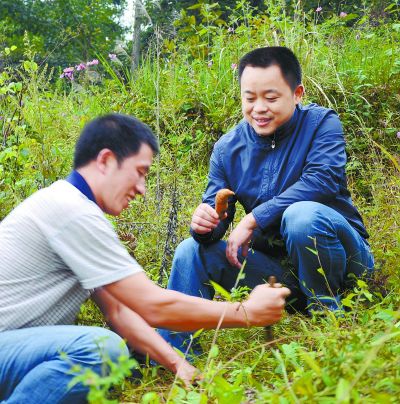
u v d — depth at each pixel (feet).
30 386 7.96
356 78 21.02
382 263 12.16
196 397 7.41
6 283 8.34
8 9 68.28
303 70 21.07
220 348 10.47
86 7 66.39
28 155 14.05
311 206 10.48
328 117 11.30
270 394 6.82
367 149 19.27
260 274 11.25
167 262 13.23
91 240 8.20
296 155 11.11
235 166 11.53
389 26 26.89
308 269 10.62
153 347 8.92
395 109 20.31
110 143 8.52
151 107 21.11
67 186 8.55
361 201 16.61
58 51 57.67
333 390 6.52
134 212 14.97
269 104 10.77
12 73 16.26
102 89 24.84
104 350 7.96
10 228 8.51
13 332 8.25
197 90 21.34
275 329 10.63
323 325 10.11
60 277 8.50
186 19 25.23
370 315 9.40
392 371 7.09
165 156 15.28
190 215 14.66
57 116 16.92
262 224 10.72
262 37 23.00
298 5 24.07
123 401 8.63
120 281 8.23
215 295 12.44
